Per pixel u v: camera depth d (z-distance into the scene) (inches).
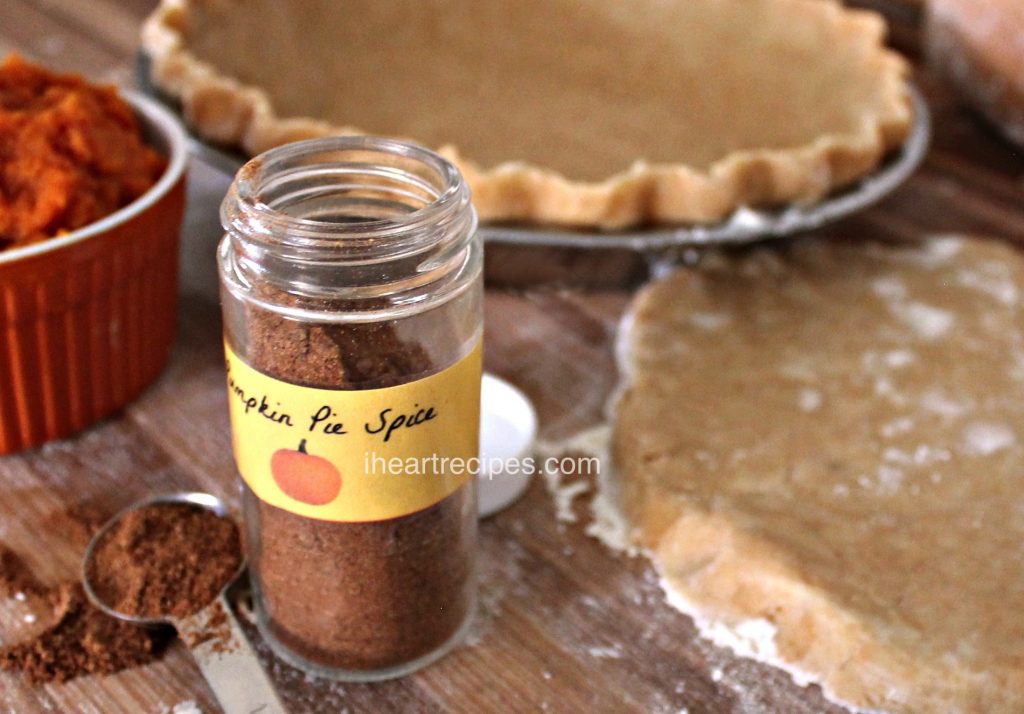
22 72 18.3
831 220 20.3
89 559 16.8
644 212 20.1
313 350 14.8
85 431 18.4
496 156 21.0
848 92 22.8
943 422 18.3
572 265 20.4
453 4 24.2
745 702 16.1
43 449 18.2
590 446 18.5
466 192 14.9
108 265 17.5
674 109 22.5
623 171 20.9
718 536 16.8
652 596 16.9
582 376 19.4
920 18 27.5
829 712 16.0
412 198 15.4
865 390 18.7
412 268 14.8
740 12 24.2
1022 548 16.8
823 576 16.4
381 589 15.7
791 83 23.1
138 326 18.3
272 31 23.0
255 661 15.9
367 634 15.9
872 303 20.1
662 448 17.8
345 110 21.7
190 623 16.2
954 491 17.4
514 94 22.6
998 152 23.8
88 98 18.2
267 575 15.9
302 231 14.4
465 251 15.2
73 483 17.8
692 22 24.2
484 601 16.9
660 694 16.1
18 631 16.3
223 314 15.4
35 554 17.0
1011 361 19.1
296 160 15.3
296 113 21.5
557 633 16.6
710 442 17.9
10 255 16.7
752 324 19.6
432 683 16.1
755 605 16.6
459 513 15.9
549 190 19.7
